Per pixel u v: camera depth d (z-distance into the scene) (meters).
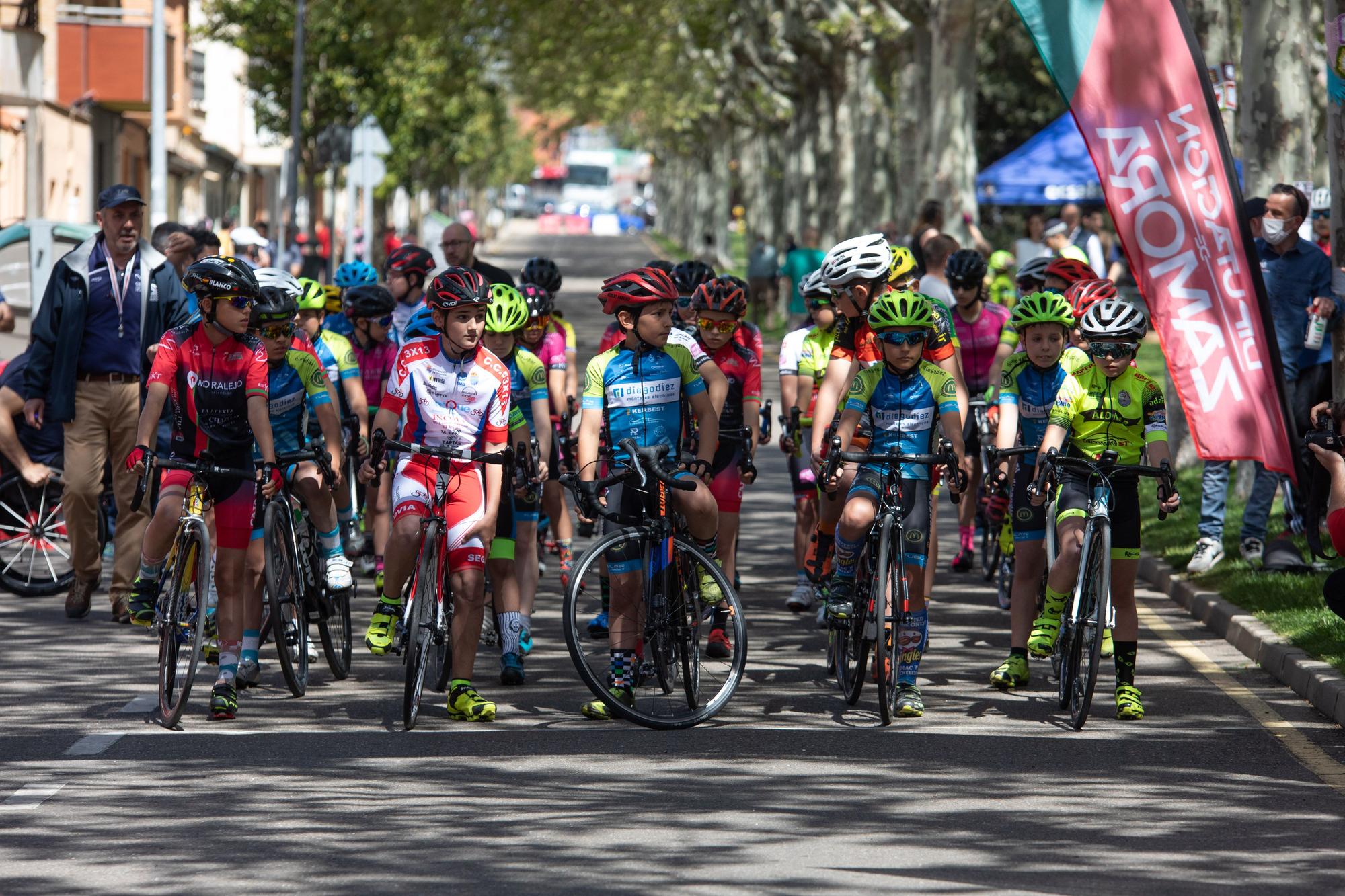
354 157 102.88
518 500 28.22
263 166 182.12
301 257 100.12
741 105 177.25
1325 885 16.66
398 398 24.12
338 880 16.73
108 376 31.41
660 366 24.84
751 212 188.12
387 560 24.09
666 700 23.98
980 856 17.55
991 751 22.38
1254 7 42.66
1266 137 42.81
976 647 29.94
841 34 105.94
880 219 108.88
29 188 96.31
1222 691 26.33
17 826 18.64
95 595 34.88
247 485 24.36
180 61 122.94
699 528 24.56
